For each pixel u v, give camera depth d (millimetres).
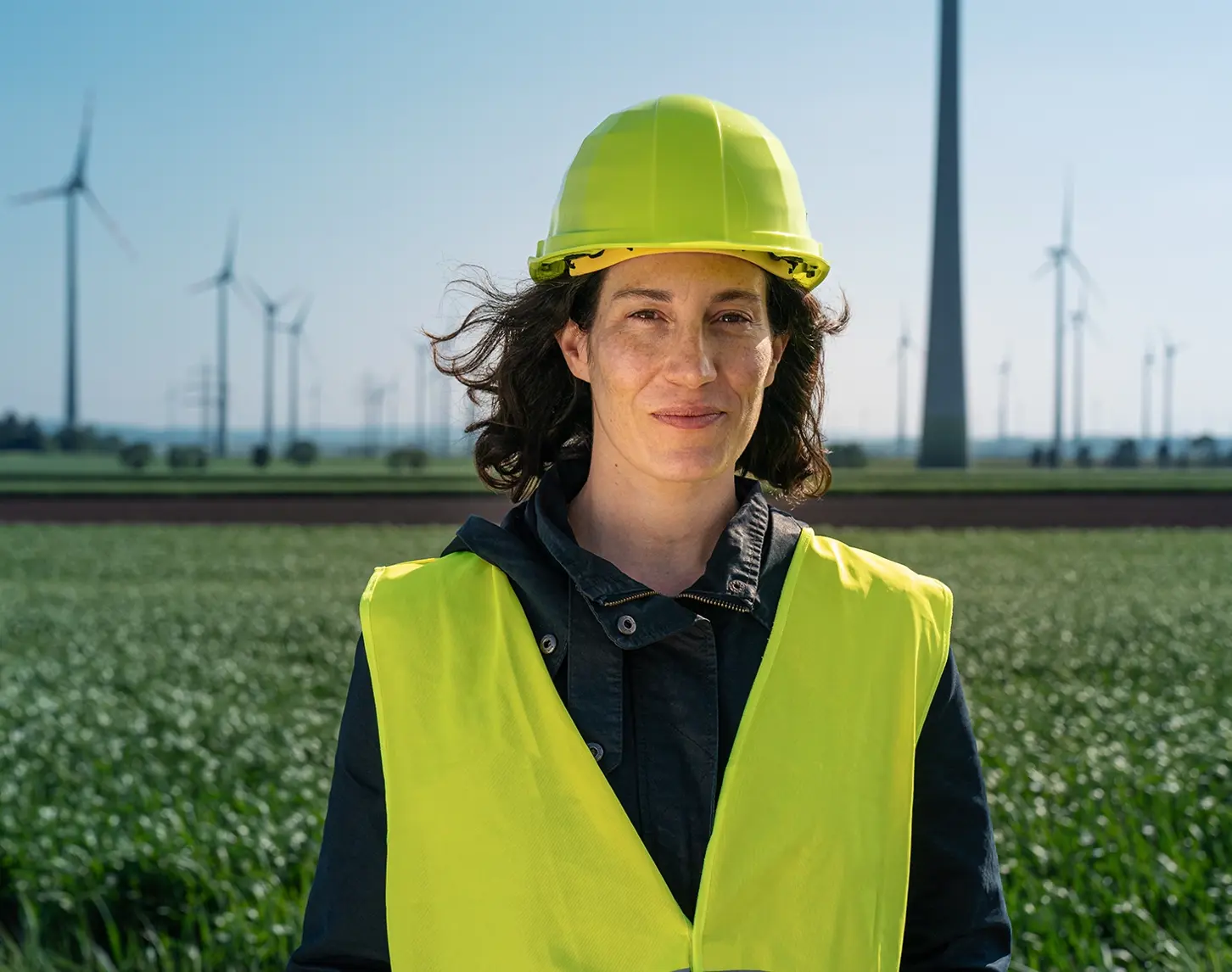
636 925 1529
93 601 17609
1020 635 13719
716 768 1607
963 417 60844
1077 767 7684
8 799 6977
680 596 1694
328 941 1652
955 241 59594
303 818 6551
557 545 1702
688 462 1728
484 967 1538
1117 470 88062
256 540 28891
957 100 56656
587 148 1818
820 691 1672
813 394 2166
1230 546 27469
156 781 7695
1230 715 9797
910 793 1686
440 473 68500
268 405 76688
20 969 5020
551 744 1605
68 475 60219
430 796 1615
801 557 1779
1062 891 5484
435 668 1690
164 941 5406
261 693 10750
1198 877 5762
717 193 1720
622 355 1740
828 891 1580
